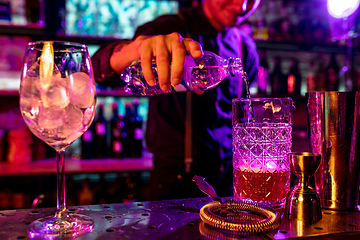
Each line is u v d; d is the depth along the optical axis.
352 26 2.63
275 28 2.66
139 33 1.18
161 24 1.28
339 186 0.53
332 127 0.53
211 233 0.42
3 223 0.47
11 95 2.28
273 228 0.43
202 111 1.32
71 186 2.50
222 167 1.37
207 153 1.33
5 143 2.24
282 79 2.60
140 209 0.53
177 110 1.33
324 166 0.54
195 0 2.18
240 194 0.56
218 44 1.41
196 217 0.49
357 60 2.95
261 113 0.54
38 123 0.44
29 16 2.25
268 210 0.48
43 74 0.43
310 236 0.42
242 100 0.55
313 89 2.65
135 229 0.44
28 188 2.35
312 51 2.79
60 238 0.41
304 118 2.80
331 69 2.74
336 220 0.48
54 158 2.36
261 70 2.49
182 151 1.34
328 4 2.57
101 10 2.35
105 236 0.41
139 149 2.42
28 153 2.19
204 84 0.77
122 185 2.57
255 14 2.67
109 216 0.49
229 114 1.40
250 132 0.54
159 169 1.37
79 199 2.50
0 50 2.31
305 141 2.28
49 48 0.43
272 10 2.71
